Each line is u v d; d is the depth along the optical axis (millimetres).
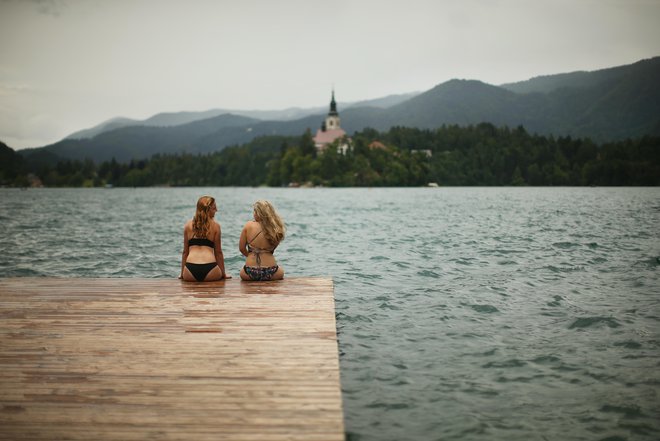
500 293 9914
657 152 164875
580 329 7480
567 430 4477
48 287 8305
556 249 16469
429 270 12570
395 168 162250
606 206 47281
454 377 5641
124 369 4742
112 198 89688
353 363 6055
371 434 4383
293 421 3744
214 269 8641
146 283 8602
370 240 19359
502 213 37281
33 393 4207
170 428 3633
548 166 177000
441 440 4301
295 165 167125
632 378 5621
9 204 61438
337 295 9727
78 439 3477
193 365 4852
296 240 19422
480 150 190875
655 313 8375
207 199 8656
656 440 4316
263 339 5641
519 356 6316
